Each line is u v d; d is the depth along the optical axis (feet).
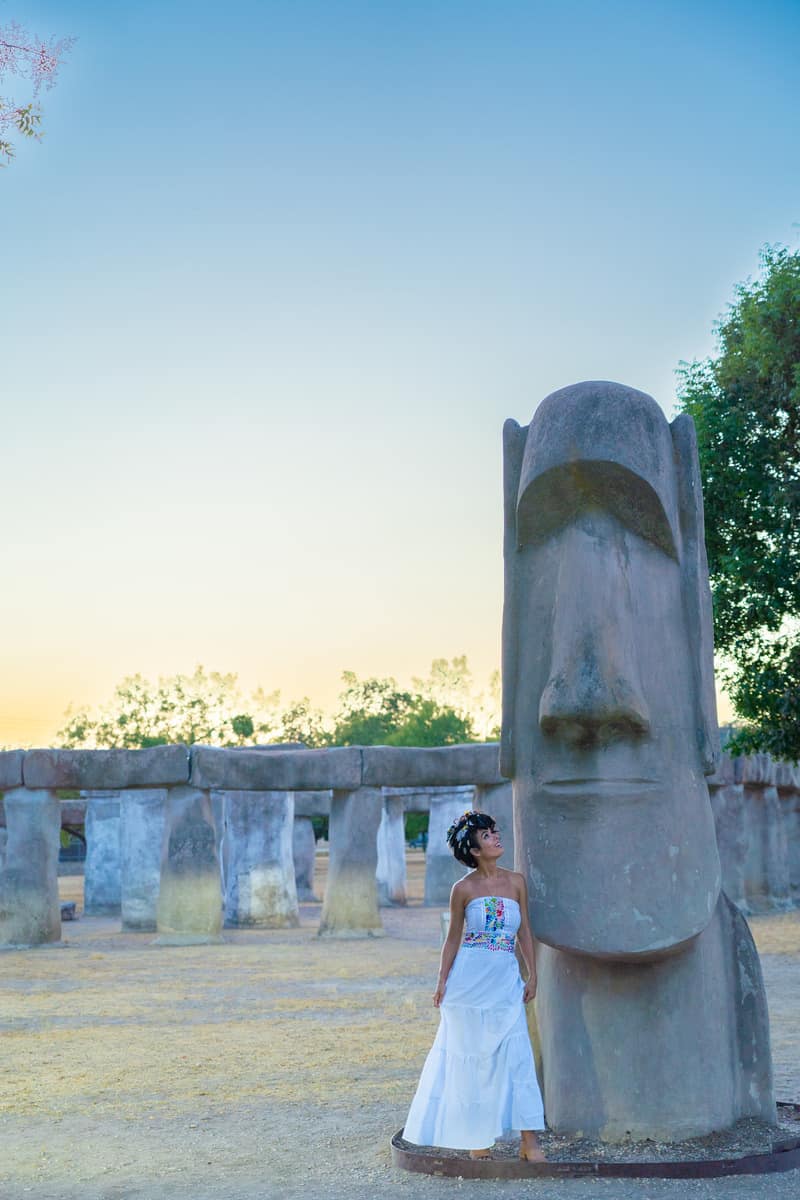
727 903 23.09
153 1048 34.91
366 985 49.47
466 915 20.88
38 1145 23.47
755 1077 22.33
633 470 21.88
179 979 53.06
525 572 23.22
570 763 21.49
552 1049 22.03
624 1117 21.09
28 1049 35.19
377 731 294.25
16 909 70.33
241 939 73.56
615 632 21.47
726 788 81.66
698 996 21.61
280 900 83.46
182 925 71.46
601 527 22.26
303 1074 30.32
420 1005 42.93
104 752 72.79
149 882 82.58
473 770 72.90
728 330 66.28
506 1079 19.95
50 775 72.18
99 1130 24.64
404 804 109.40
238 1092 28.25
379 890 104.73
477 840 20.86
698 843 21.57
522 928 21.08
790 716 59.06
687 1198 17.98
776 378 61.31
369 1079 29.45
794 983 46.70
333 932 73.51
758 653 60.80
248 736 284.41
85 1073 31.17
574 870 21.16
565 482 22.31
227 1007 43.65
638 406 22.59
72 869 181.98
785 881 89.20
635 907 20.83
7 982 53.21
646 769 21.30
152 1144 23.29
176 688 281.74
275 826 84.43
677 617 22.49
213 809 90.27
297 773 73.72
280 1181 20.12
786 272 60.49
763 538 62.59
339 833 75.05
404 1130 21.16
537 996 22.88
